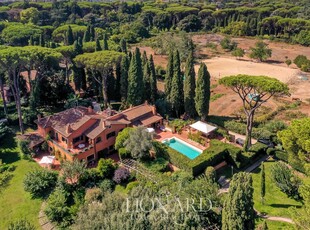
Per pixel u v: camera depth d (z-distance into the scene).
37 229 33.22
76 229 26.91
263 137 49.00
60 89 63.34
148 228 25.84
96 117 48.38
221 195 31.59
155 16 170.12
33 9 139.88
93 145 45.16
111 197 29.95
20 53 52.22
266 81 42.12
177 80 56.59
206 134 50.34
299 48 128.12
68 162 39.84
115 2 191.75
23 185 39.78
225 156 43.78
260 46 112.06
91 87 69.06
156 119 54.22
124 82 60.56
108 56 59.81
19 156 47.56
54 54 59.22
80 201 35.81
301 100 70.62
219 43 138.12
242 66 103.31
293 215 26.19
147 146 42.47
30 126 56.50
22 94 67.06
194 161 40.44
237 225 25.14
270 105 67.06
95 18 158.50
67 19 153.12
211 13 174.88
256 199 36.25
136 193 29.94
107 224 25.95
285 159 44.22
